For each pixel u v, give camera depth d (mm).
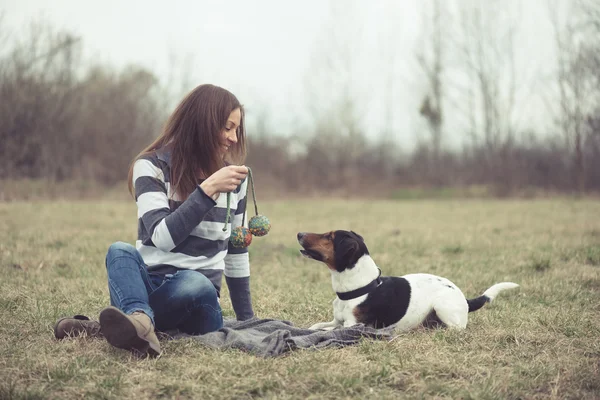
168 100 24438
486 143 25594
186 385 2906
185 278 3506
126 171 22125
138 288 3344
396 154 27469
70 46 20812
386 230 11383
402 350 3568
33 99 19469
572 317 4457
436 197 24719
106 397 2797
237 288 4191
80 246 8258
